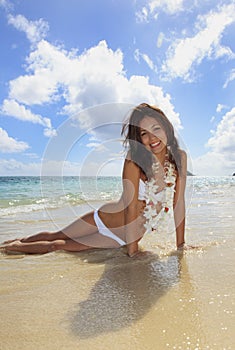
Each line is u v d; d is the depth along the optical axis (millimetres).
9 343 1446
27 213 5914
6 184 14984
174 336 1472
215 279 2207
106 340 1459
